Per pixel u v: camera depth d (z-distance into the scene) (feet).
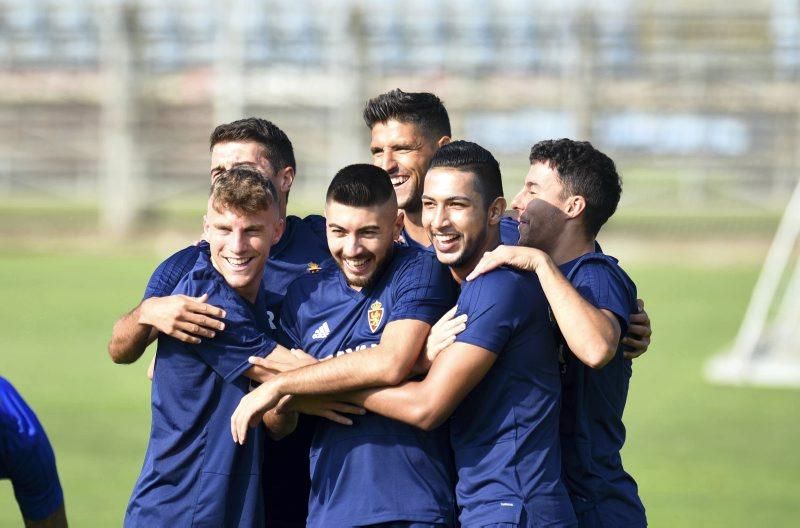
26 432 42.73
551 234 52.01
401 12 295.48
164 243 273.75
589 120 294.05
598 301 49.67
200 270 50.98
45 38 310.04
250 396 49.08
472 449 49.39
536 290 49.65
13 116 310.04
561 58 295.48
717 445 116.57
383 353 49.01
